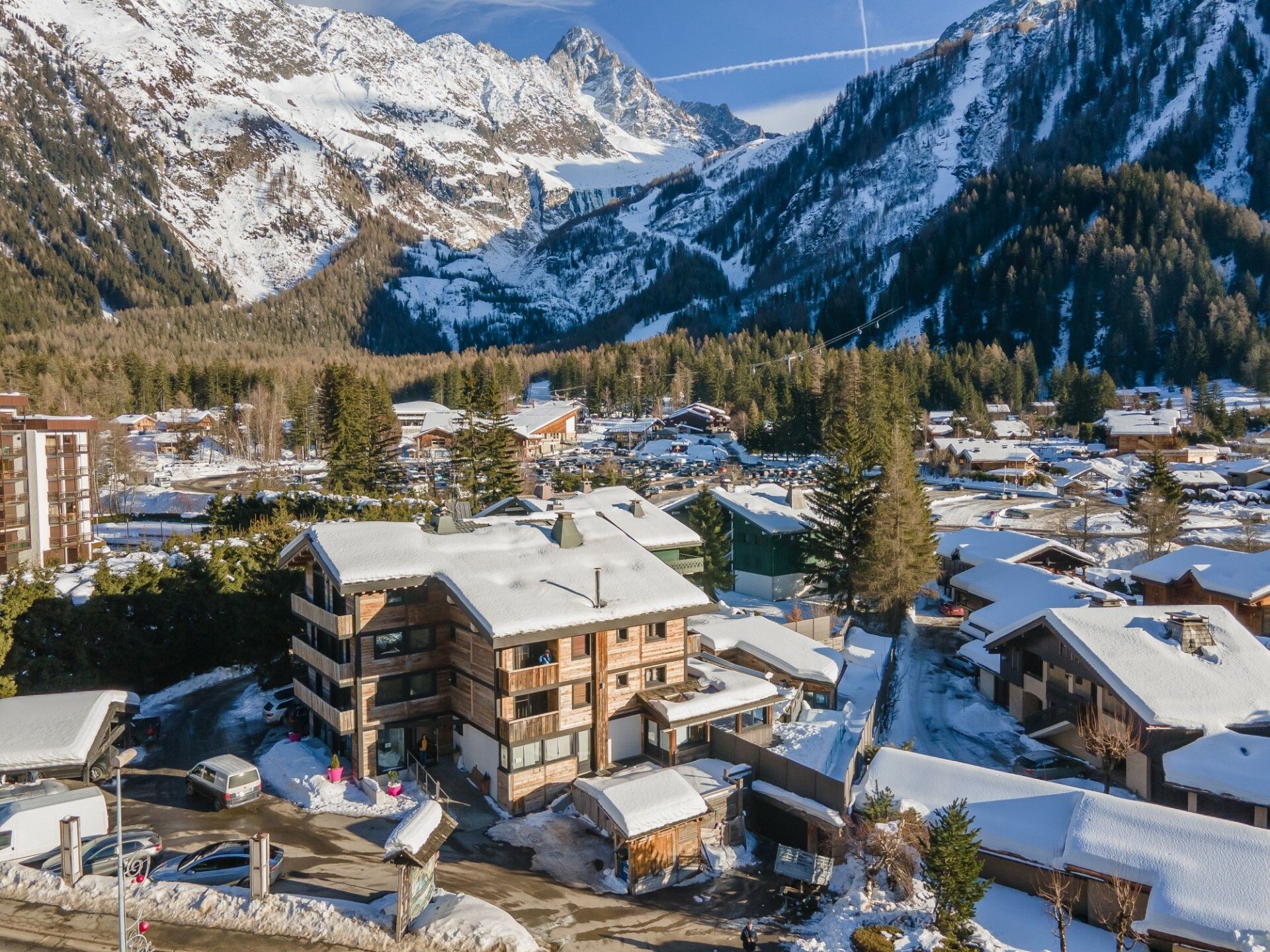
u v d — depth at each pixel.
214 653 55.91
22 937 26.88
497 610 38.06
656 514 57.50
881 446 112.19
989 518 115.25
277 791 39.22
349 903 29.41
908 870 32.66
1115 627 46.00
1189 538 102.12
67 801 33.03
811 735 44.25
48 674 47.62
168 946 26.97
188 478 147.25
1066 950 29.62
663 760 41.62
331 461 102.62
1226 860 29.89
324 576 42.47
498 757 38.84
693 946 29.61
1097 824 32.69
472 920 28.59
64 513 84.06
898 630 67.06
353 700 39.84
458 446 95.75
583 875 33.75
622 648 41.91
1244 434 176.12
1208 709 40.09
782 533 73.88
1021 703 51.06
